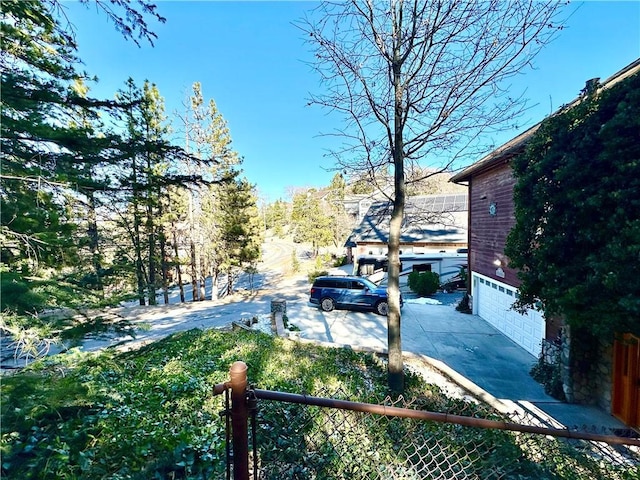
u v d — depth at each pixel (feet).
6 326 7.36
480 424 5.91
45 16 11.72
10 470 6.86
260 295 60.95
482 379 23.65
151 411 11.28
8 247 9.77
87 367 9.88
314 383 16.26
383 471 8.41
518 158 19.97
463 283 57.88
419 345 30.32
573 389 20.62
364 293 42.47
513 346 29.96
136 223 28.68
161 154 15.08
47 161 11.82
